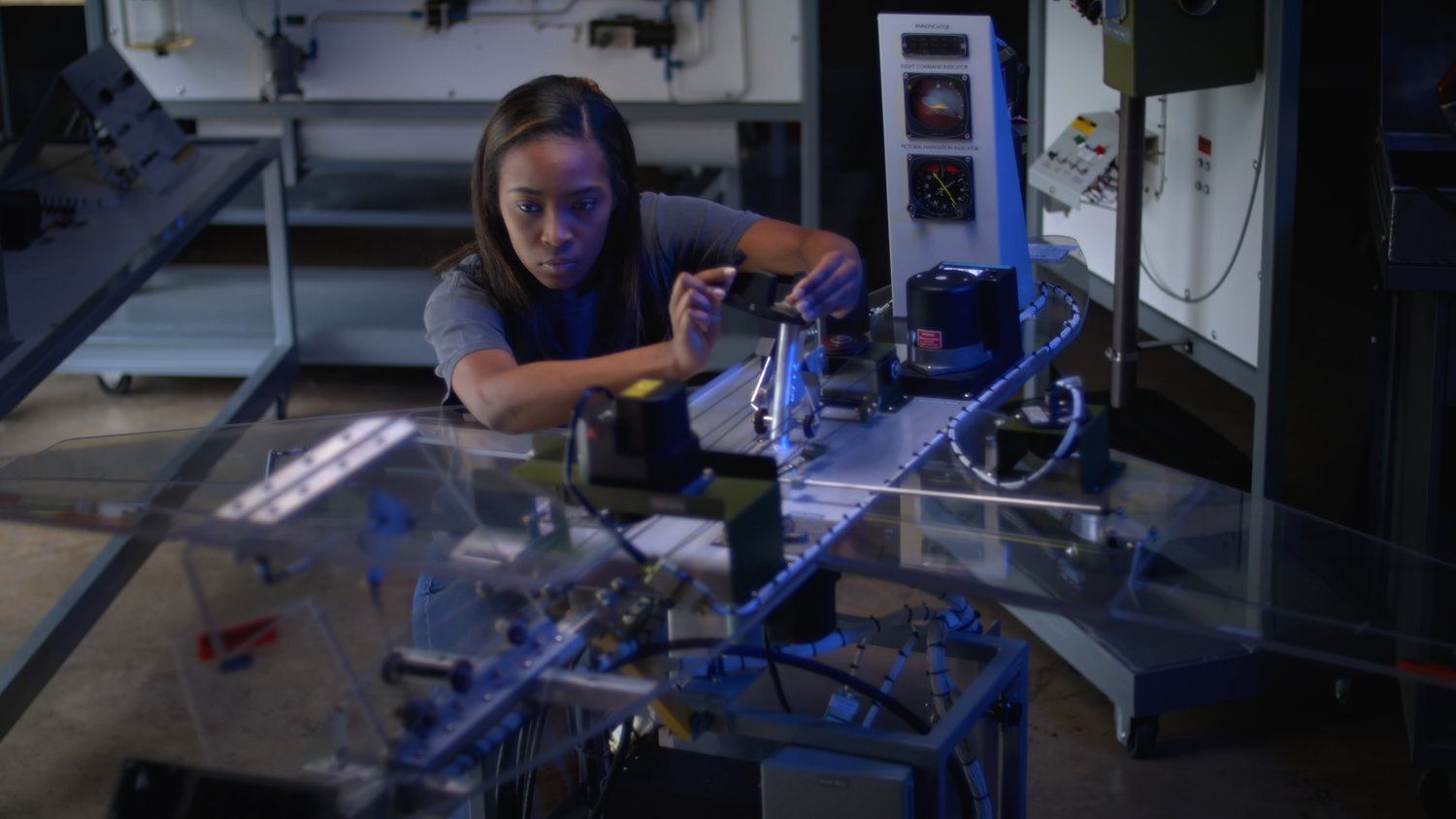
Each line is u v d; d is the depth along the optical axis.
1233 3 2.24
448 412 1.60
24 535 3.05
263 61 3.43
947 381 1.61
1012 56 1.85
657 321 1.80
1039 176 2.83
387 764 1.03
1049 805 2.12
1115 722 2.31
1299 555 1.29
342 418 1.61
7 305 2.04
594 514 1.15
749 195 4.63
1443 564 1.29
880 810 1.34
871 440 1.49
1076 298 1.97
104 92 2.70
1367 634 1.18
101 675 2.48
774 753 1.45
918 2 6.59
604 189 1.47
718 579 1.11
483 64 3.48
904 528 1.31
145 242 2.49
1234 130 2.40
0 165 2.77
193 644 1.12
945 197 1.81
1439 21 2.15
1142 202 2.52
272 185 3.44
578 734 1.17
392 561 1.08
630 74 3.43
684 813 1.51
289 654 1.11
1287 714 2.34
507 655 1.11
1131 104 2.35
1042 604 1.19
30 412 3.75
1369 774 2.16
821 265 1.52
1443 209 1.93
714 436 1.48
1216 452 2.63
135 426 3.65
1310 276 4.24
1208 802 2.11
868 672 1.65
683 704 1.43
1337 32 4.07
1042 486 1.37
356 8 3.46
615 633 1.12
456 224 3.97
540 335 1.67
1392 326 2.26
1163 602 1.19
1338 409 3.48
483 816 1.54
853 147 5.45
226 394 3.90
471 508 1.19
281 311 3.55
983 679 1.49
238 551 1.09
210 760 1.09
